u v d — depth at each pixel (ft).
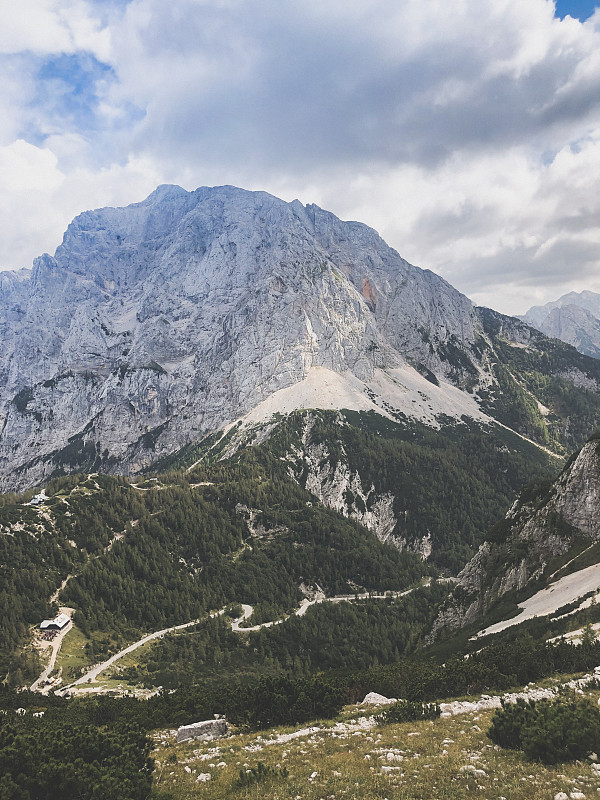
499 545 421.18
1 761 91.30
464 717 131.75
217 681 485.56
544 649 191.11
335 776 94.53
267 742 130.72
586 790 76.64
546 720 98.22
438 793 82.02
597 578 301.02
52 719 185.88
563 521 387.14
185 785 99.96
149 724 180.34
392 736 120.16
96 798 87.97
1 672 426.92
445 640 391.86
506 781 83.61
